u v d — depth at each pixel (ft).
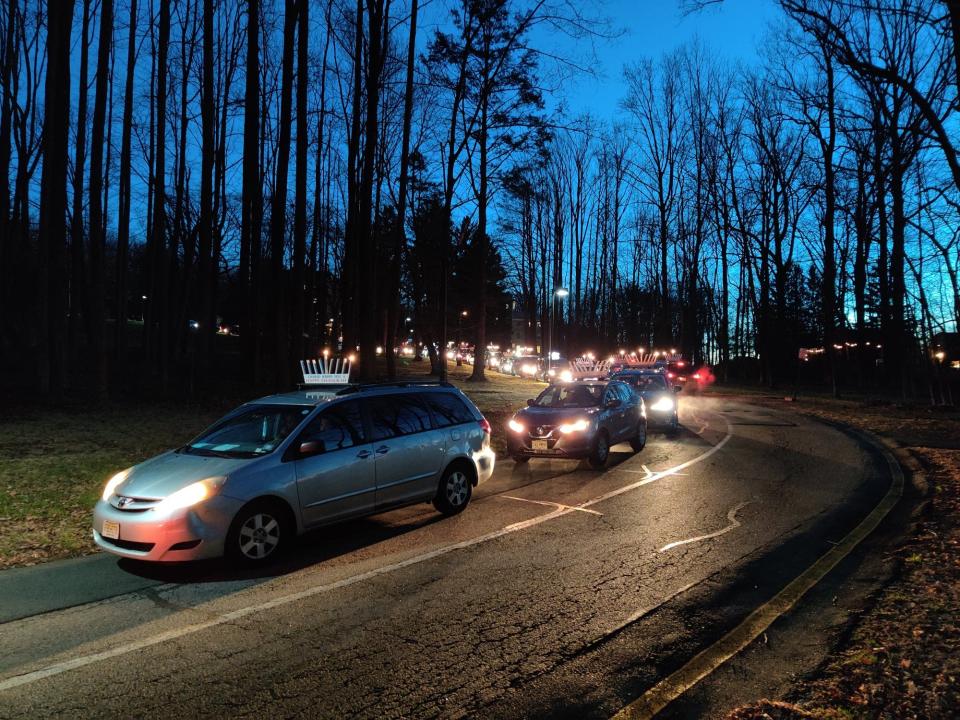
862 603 15.55
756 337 162.61
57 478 29.22
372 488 22.24
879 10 20.43
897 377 111.86
